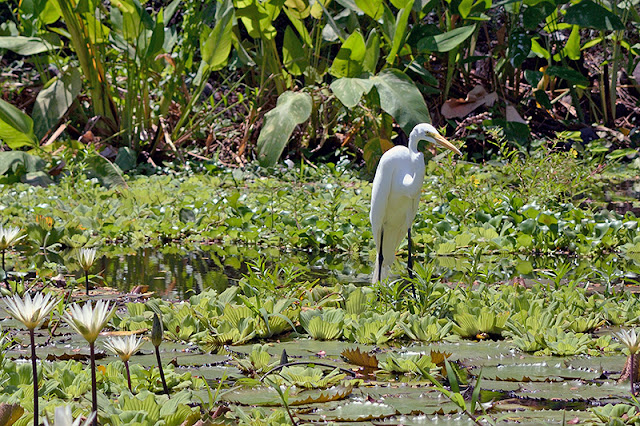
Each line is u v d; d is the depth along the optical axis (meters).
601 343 5.84
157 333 4.07
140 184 16.39
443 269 9.77
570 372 4.98
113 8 17.98
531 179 14.23
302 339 6.15
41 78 19.59
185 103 20.39
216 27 17.52
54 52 18.47
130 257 10.62
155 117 18.91
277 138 17.38
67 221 12.34
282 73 19.84
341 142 20.41
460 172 16.14
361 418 3.98
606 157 21.14
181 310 6.36
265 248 11.78
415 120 16.61
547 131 22.81
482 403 4.32
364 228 12.28
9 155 16.00
